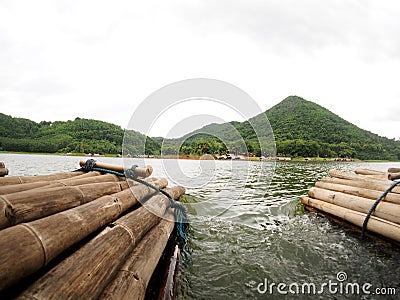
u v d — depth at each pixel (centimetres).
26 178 436
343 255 388
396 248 394
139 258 265
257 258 381
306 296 292
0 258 149
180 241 413
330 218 547
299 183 1153
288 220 560
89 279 183
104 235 251
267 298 288
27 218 232
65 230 213
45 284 158
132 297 209
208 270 347
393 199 429
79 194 327
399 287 308
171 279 296
